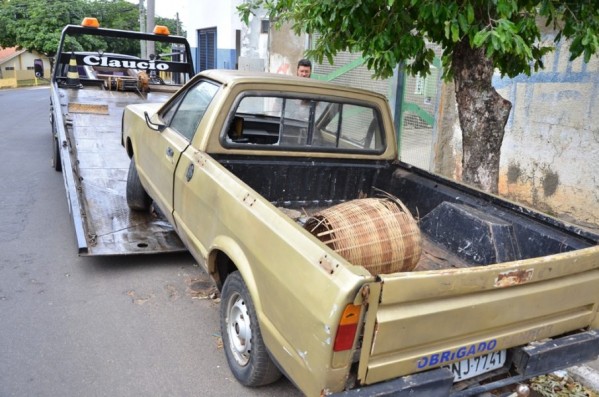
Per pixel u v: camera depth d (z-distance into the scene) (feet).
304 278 7.61
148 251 15.37
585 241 9.66
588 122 18.93
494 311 8.01
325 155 14.01
